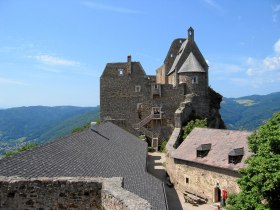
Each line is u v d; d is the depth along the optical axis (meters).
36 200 11.99
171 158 40.91
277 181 17.89
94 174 18.30
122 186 12.12
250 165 20.19
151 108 64.12
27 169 15.26
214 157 35.25
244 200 19.34
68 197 12.01
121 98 64.50
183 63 65.81
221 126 67.12
